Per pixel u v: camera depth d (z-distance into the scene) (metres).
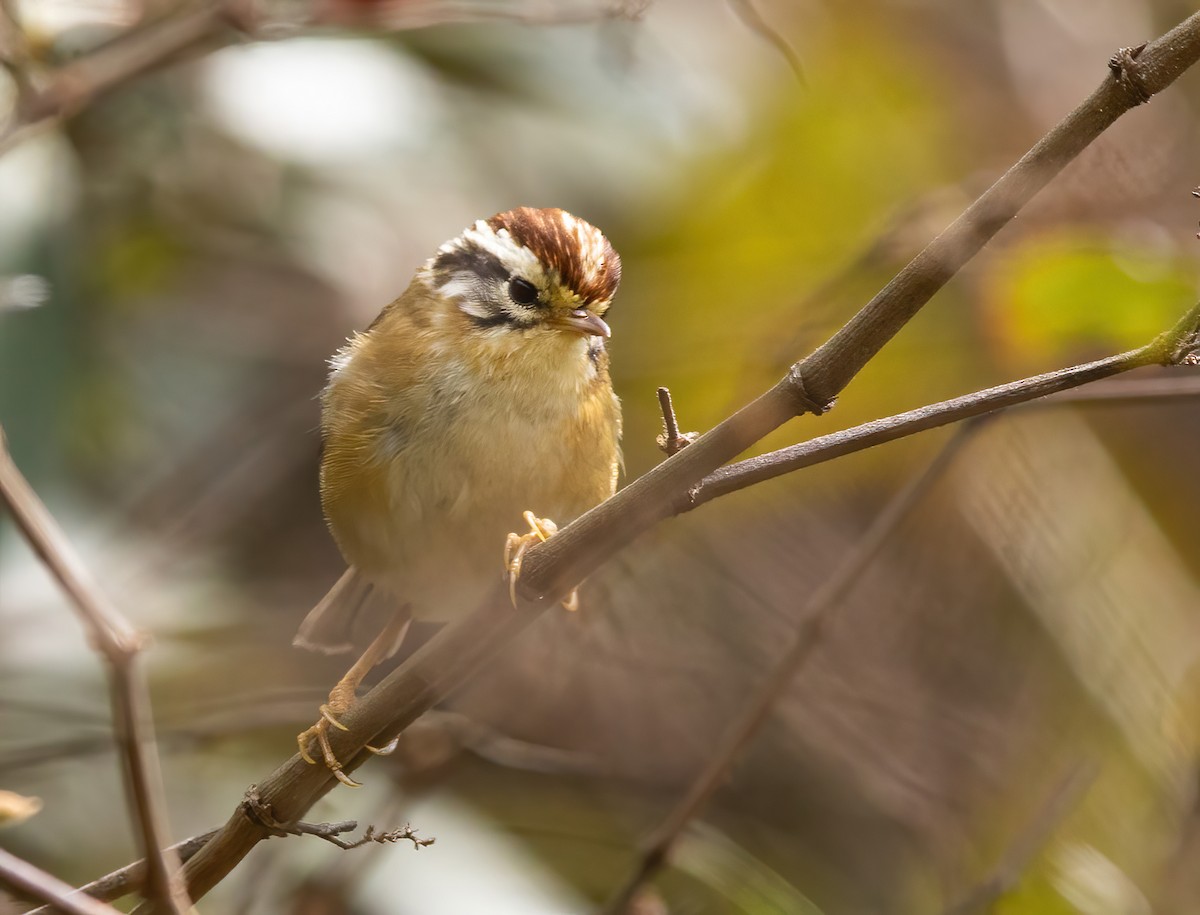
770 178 12.46
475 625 6.11
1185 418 12.41
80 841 9.48
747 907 9.66
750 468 5.73
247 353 11.97
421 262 10.73
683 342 11.98
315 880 9.18
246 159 10.68
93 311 10.48
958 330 11.25
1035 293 8.95
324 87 10.02
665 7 10.93
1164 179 10.35
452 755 9.69
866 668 11.69
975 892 9.48
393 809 9.52
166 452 11.31
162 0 8.49
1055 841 9.84
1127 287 8.69
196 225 10.84
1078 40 14.72
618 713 11.51
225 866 6.26
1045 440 11.53
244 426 11.70
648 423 11.94
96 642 4.49
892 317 5.41
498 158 10.54
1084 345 10.45
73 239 10.11
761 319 11.94
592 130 10.55
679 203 12.00
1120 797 10.76
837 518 11.80
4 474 4.41
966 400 5.59
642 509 5.75
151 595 10.21
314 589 12.23
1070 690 11.22
